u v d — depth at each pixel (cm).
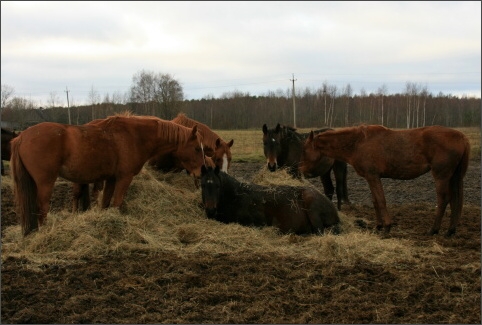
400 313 452
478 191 1319
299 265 582
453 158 762
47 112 4756
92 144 696
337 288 507
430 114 5769
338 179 1055
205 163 815
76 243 625
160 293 495
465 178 1585
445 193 775
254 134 4150
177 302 474
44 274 548
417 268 577
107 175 726
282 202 747
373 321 434
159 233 688
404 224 879
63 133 675
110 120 738
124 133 739
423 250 657
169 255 620
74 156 679
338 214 827
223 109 6119
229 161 1052
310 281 532
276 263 587
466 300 480
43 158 657
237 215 755
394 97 6094
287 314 452
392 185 1473
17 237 724
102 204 754
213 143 1027
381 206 801
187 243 675
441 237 754
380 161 798
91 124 750
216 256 626
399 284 520
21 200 664
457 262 598
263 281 527
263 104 6238
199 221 759
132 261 593
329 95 6100
